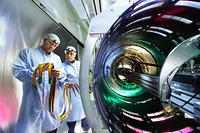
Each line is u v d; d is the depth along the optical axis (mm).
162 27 1135
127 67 2133
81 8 1697
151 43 1503
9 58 1150
